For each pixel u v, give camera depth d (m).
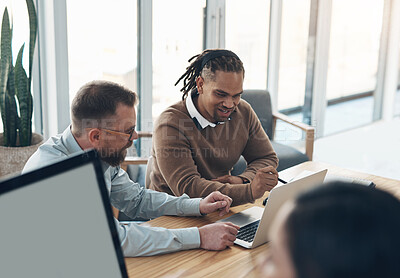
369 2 5.68
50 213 0.89
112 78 4.00
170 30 4.20
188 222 1.87
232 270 1.50
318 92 5.33
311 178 1.75
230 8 4.52
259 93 3.84
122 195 1.97
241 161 3.38
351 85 5.85
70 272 0.92
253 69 4.85
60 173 0.90
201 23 4.37
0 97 3.18
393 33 6.15
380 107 6.42
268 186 1.96
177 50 4.29
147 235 1.59
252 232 1.76
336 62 5.53
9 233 0.85
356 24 5.59
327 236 0.43
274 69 4.91
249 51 4.77
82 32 3.75
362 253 0.42
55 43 3.60
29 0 3.14
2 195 0.84
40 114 3.76
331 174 2.38
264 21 4.77
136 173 3.06
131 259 1.56
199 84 2.12
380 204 0.44
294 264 0.44
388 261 0.42
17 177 0.85
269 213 1.61
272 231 0.48
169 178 2.10
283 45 4.90
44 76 3.69
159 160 2.12
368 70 6.02
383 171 4.66
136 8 3.98
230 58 2.06
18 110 3.42
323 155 5.06
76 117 1.66
